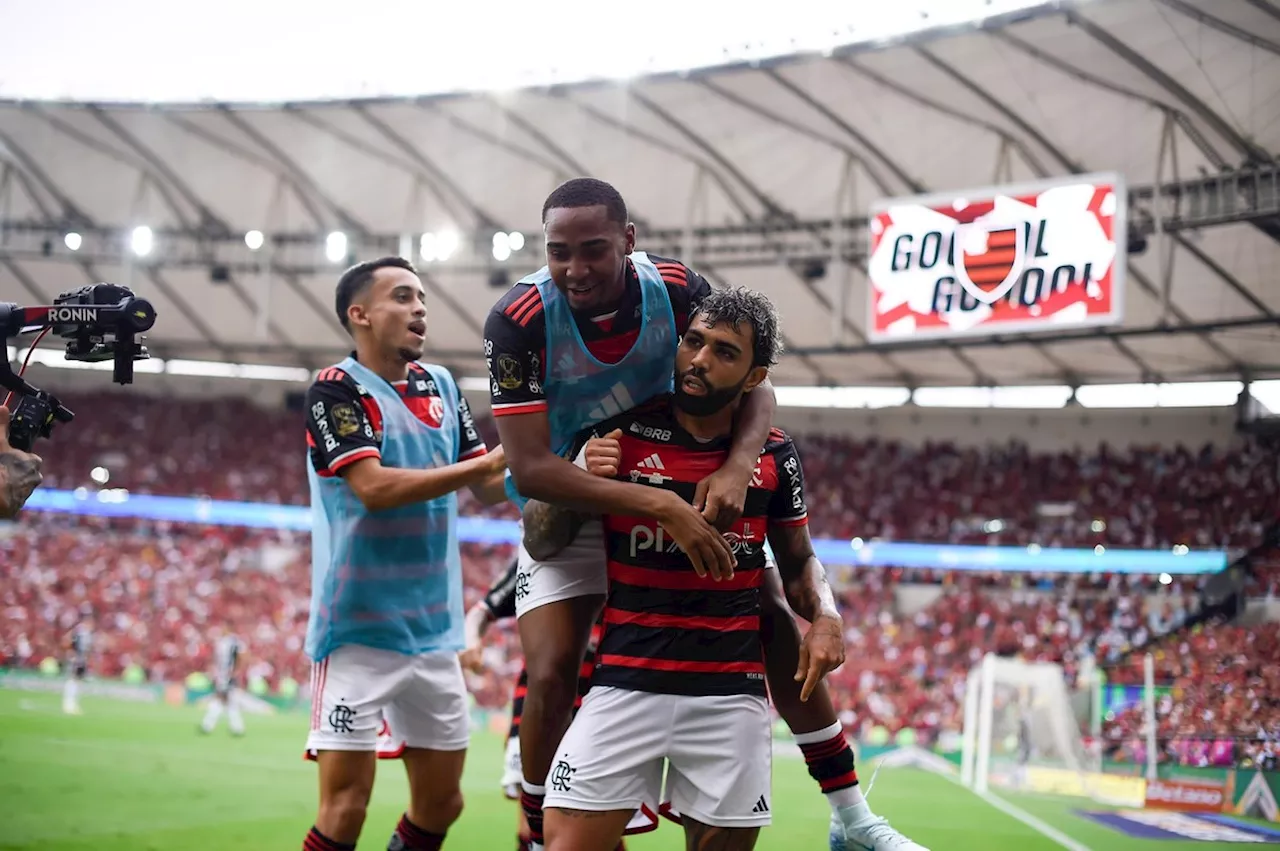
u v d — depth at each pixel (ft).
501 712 59.52
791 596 10.24
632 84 64.80
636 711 9.21
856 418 88.17
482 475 12.05
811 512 81.25
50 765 30.96
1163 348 70.95
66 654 70.54
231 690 45.93
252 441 95.45
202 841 20.61
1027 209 56.24
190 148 75.51
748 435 9.55
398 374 13.73
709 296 9.62
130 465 91.50
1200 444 77.10
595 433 10.09
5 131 74.64
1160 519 72.59
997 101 58.65
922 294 58.90
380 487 12.18
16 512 9.68
